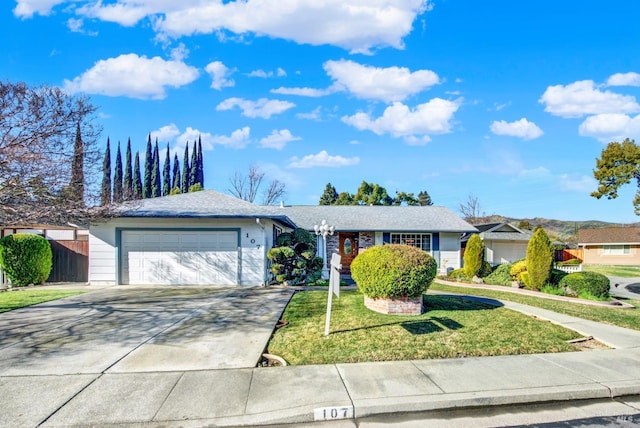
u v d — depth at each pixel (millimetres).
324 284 13961
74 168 10898
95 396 4301
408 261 8062
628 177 31938
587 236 40312
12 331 6953
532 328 7305
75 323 7562
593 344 6582
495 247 25891
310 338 6500
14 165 9656
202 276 13547
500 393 4398
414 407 4152
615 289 17172
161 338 6520
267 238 14289
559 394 4465
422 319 7781
